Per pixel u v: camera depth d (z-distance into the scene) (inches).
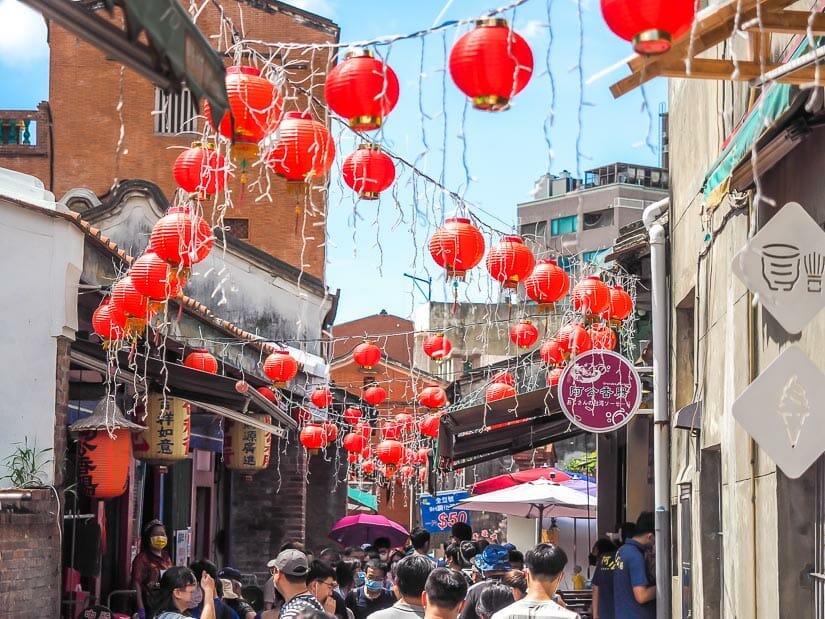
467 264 336.2
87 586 507.5
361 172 265.9
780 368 213.0
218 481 815.1
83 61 1107.9
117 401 505.4
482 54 187.0
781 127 228.4
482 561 488.4
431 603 251.4
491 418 557.3
